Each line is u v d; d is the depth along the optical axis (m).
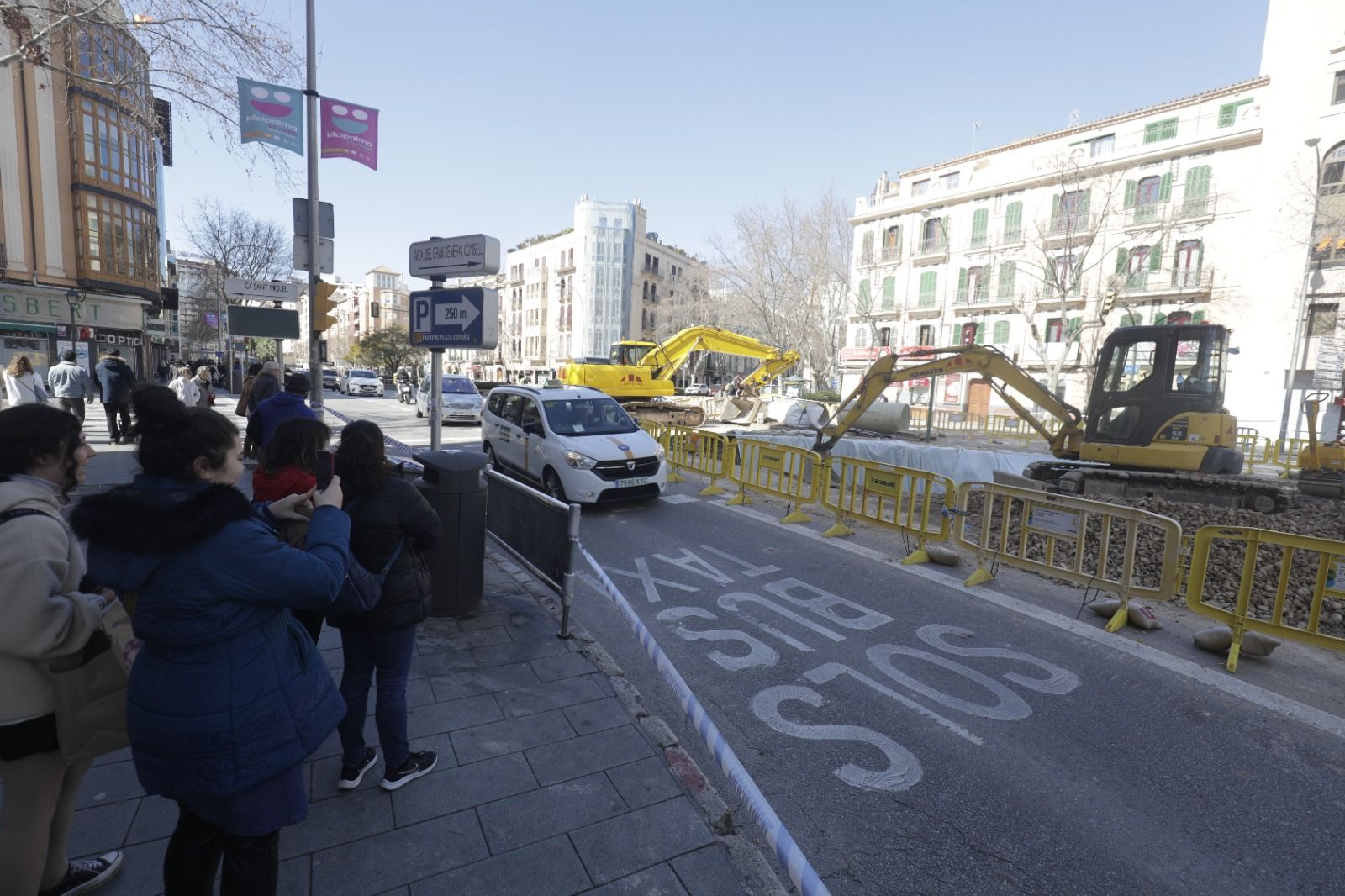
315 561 1.82
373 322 117.69
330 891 2.38
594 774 3.14
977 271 40.34
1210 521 8.56
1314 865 2.90
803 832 3.02
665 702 4.18
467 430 20.56
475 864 2.54
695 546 7.86
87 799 2.81
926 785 3.39
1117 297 33.22
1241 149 30.98
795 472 12.62
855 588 6.41
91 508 1.62
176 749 1.67
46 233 22.47
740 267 42.47
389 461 2.88
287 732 1.78
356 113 10.20
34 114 21.80
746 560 7.32
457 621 5.00
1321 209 28.00
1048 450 22.23
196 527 1.62
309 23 9.74
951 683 4.51
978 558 7.14
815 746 3.73
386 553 2.75
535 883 2.46
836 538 8.32
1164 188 33.25
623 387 19.47
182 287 56.59
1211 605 5.01
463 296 6.21
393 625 2.78
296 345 126.81
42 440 1.83
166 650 1.70
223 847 1.88
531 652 4.49
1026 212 38.28
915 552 7.32
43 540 1.76
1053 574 6.11
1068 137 36.78
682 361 21.59
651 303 75.06
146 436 1.68
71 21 8.03
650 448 9.93
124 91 8.76
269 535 1.77
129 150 25.00
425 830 2.71
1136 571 6.86
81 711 1.88
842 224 42.16
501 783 3.05
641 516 9.34
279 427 3.15
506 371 82.06
